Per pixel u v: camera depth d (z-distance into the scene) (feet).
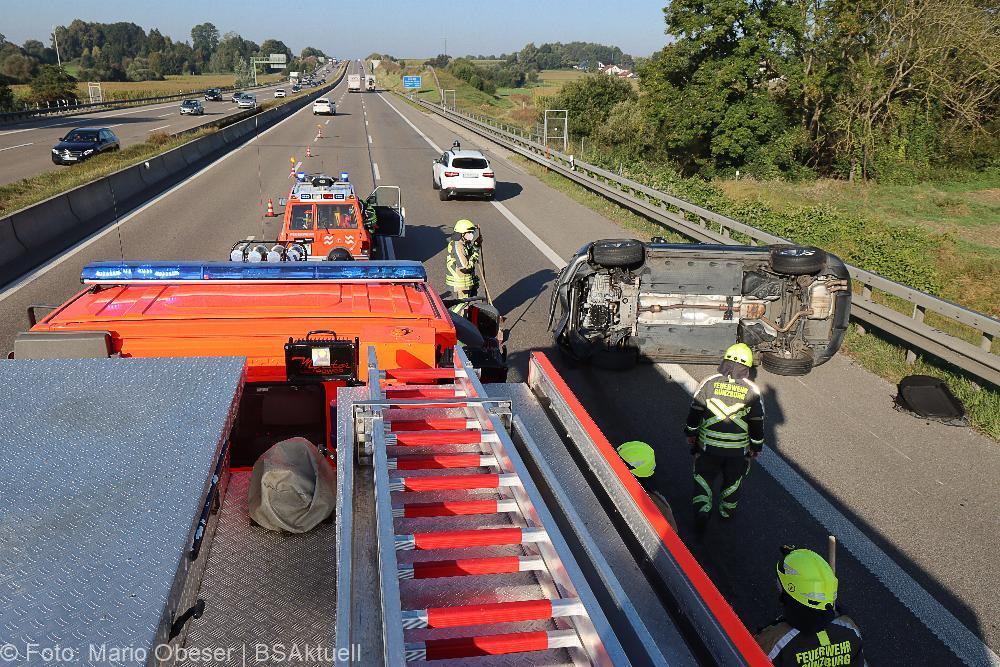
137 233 54.24
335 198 39.34
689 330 30.53
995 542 19.31
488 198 71.97
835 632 10.84
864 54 102.32
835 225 54.90
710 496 19.33
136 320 14.28
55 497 6.88
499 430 10.00
